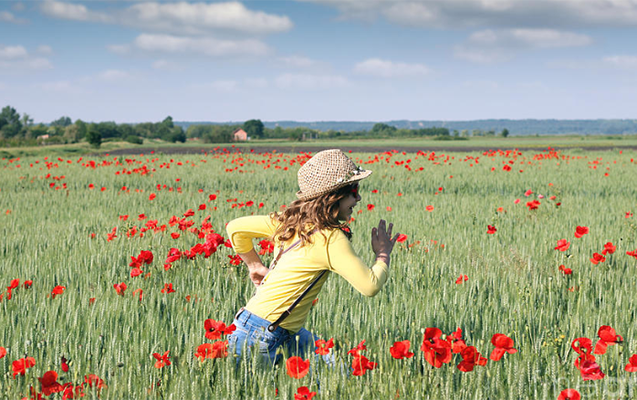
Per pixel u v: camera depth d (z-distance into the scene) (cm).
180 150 5322
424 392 241
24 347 304
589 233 745
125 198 1193
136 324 350
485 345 314
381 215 929
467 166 2111
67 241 685
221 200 1151
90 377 245
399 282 466
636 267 540
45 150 5353
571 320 345
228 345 259
